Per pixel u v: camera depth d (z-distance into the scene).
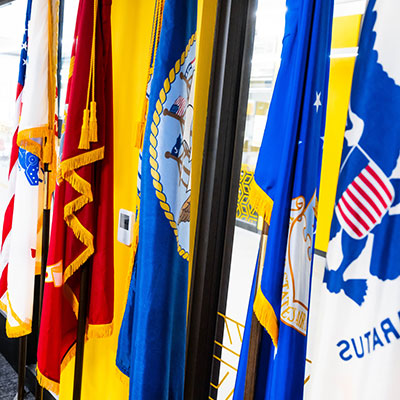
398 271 0.74
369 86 0.77
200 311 1.47
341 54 1.14
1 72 2.72
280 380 0.89
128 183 1.61
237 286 1.50
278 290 0.90
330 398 0.81
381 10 0.76
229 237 1.47
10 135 2.66
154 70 1.19
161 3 1.25
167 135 1.18
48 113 1.66
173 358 1.27
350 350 0.79
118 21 1.62
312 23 0.85
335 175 1.17
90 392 1.83
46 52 1.62
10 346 2.46
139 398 1.21
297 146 0.87
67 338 1.59
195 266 1.47
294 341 0.89
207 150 1.41
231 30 1.34
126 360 1.36
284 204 0.88
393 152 0.75
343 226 0.80
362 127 0.78
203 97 1.40
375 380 0.76
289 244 0.88
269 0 1.34
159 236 1.19
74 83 1.40
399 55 0.74
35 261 1.82
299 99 0.85
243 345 1.02
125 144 1.62
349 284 0.80
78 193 1.44
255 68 1.38
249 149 1.43
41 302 1.78
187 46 1.18
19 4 2.48
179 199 1.22
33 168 1.71
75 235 1.46
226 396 1.54
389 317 0.75
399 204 0.74
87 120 1.36
